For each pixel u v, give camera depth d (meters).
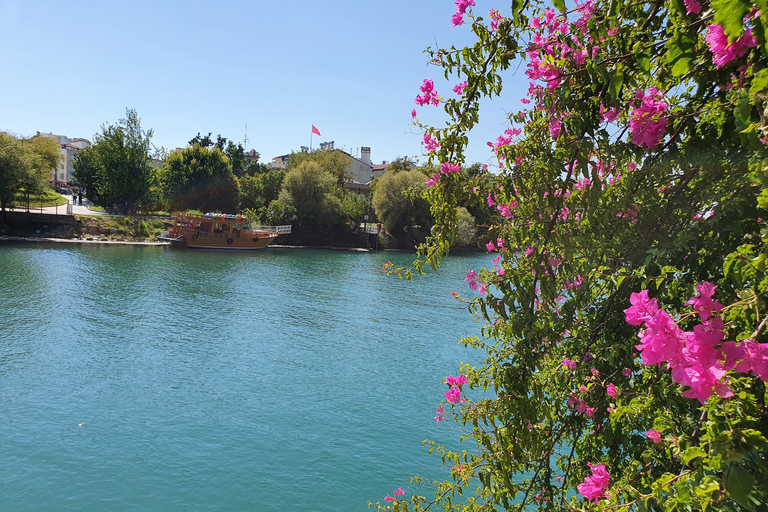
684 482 1.86
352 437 13.02
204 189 73.56
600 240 3.15
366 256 56.03
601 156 2.98
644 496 2.15
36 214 50.81
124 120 61.19
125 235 55.56
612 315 3.60
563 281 3.79
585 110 2.92
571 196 3.31
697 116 2.54
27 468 11.15
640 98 2.69
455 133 3.46
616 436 3.45
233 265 43.72
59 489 10.48
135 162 61.91
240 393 15.76
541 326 3.40
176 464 11.61
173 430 13.20
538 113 3.60
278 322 24.83
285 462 11.80
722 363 1.67
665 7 2.24
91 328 22.02
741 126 1.80
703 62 2.24
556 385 3.90
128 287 31.20
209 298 29.70
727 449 1.67
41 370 16.80
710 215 2.60
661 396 2.88
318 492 10.61
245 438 12.91
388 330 23.86
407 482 10.98
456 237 3.63
